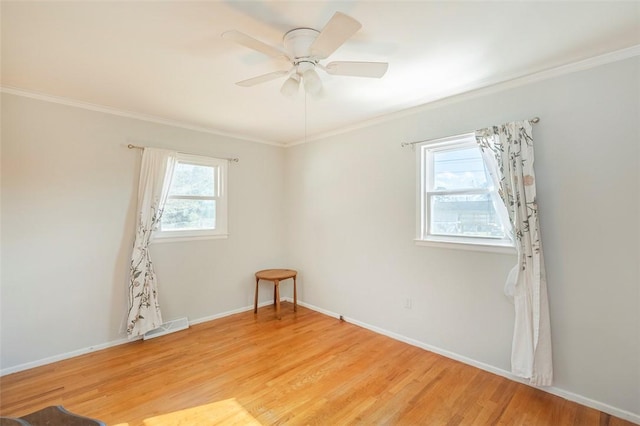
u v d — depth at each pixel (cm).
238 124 352
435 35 175
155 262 328
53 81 235
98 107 289
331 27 139
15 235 252
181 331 334
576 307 209
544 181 221
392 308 318
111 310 298
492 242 255
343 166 368
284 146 451
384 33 173
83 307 283
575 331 209
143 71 218
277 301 376
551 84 218
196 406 205
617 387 195
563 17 159
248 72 221
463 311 265
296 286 435
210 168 380
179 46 186
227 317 380
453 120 271
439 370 252
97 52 192
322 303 397
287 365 260
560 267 215
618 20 161
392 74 225
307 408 204
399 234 312
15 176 252
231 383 232
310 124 352
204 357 274
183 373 247
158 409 202
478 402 209
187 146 353
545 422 190
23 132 255
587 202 205
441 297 280
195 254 360
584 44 185
